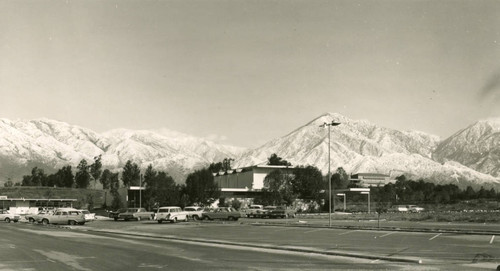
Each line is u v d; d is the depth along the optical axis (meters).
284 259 24.41
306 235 40.34
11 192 144.50
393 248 29.47
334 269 20.97
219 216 69.69
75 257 25.41
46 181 171.38
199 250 28.94
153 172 118.00
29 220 67.81
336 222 62.88
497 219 70.00
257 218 79.50
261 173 142.50
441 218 74.00
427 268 21.27
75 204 124.88
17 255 26.36
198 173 109.94
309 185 112.38
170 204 104.25
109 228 54.03
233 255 26.22
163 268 21.36
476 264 22.55
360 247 30.11
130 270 20.81
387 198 159.88
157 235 41.16
